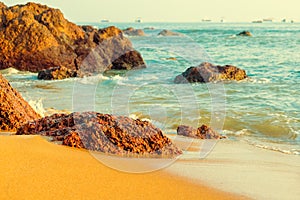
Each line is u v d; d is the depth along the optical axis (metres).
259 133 7.65
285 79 15.11
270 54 25.62
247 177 4.74
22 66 19.38
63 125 5.59
